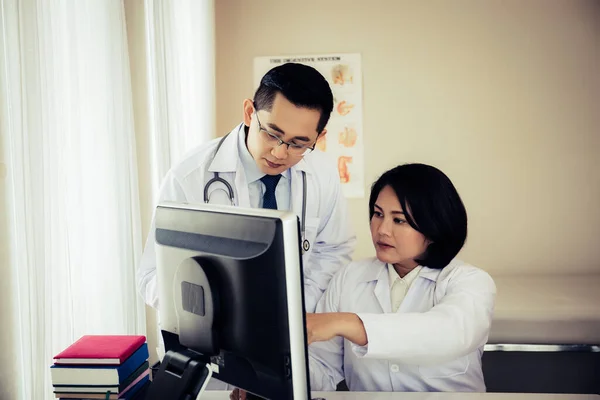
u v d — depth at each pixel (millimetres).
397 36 3242
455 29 3221
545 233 3266
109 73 1715
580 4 3170
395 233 1429
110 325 1725
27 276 1256
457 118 3256
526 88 3221
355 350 1242
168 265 1011
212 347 917
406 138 3281
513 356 2453
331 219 1901
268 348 860
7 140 1207
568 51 3193
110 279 1726
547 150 3236
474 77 3234
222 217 914
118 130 1730
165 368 981
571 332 2398
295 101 1367
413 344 1239
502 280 3082
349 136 3289
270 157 1485
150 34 2070
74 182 1609
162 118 2074
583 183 3232
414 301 1488
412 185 1398
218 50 3307
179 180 1637
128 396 1148
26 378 1253
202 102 2746
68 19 1589
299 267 844
